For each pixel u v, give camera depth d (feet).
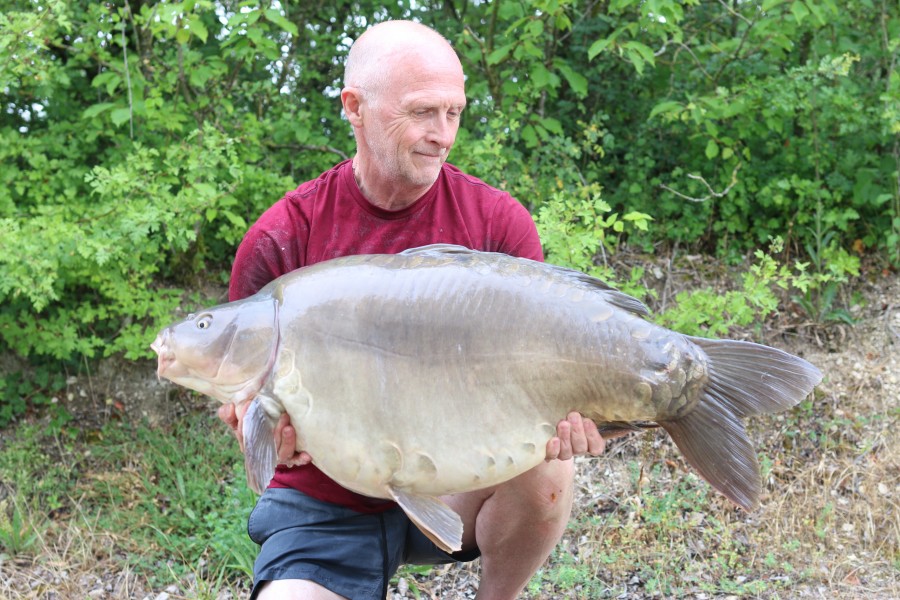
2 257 15.26
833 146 19.35
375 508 8.45
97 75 18.88
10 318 17.04
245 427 7.04
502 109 18.95
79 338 17.80
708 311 15.47
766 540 14.28
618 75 20.77
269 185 18.25
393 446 7.04
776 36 18.20
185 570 14.08
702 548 14.21
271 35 20.39
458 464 7.07
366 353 7.03
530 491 8.72
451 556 9.30
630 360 6.98
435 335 7.00
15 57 16.43
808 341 17.87
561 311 7.04
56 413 17.44
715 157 19.65
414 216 8.36
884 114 17.16
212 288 19.03
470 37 18.70
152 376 17.92
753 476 7.04
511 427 7.05
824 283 18.60
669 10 17.13
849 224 19.47
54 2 16.47
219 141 16.67
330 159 19.57
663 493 15.19
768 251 19.34
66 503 15.88
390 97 7.66
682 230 19.53
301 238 8.44
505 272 7.16
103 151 18.97
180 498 15.58
